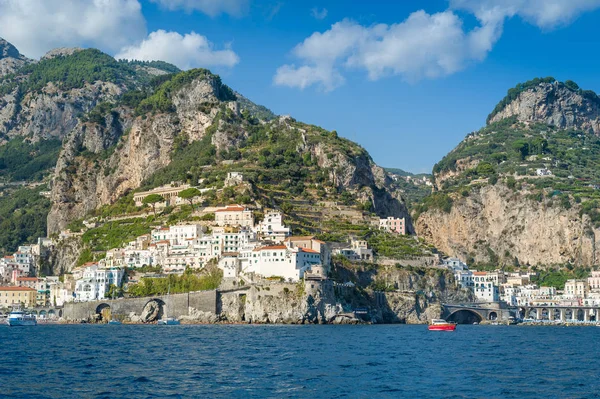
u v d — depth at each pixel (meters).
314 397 163.25
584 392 173.50
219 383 179.38
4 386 174.62
